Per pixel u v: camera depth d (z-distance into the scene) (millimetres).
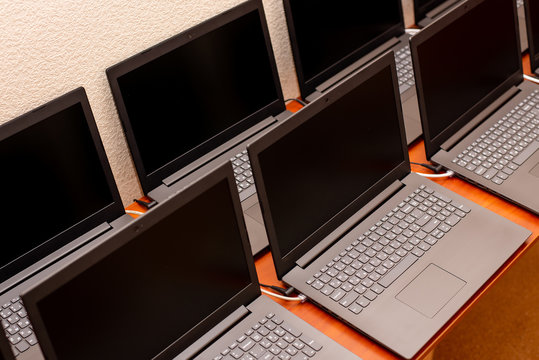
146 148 1555
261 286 1444
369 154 1487
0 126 1324
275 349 1269
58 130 1401
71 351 1097
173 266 1200
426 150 1616
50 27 1432
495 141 1665
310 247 1420
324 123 1376
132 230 1129
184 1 1643
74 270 1073
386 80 1478
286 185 1337
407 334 1276
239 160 1676
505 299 2219
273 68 1736
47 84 1479
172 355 1239
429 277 1371
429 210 1503
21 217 1397
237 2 1764
